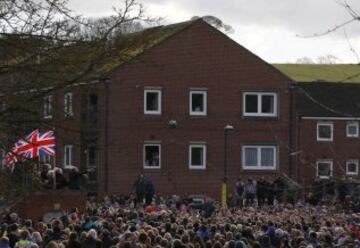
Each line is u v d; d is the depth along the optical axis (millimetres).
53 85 14219
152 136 61781
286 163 64375
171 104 62438
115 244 23953
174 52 62438
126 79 60750
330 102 74750
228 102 63688
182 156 62656
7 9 14148
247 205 55562
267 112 64375
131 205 47250
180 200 57188
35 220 36750
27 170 16156
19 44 14148
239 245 24406
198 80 63031
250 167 63781
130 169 61000
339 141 73938
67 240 23125
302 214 40281
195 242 24891
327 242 28797
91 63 14203
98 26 14461
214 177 63094
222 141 63438
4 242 21609
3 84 14234
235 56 63812
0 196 16078
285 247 29547
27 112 14375
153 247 23438
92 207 37469
